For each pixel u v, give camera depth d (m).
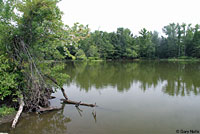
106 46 55.94
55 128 5.28
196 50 49.09
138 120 5.95
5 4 6.40
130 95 9.24
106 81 13.30
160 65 29.86
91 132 5.05
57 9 6.93
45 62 7.37
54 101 8.15
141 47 58.91
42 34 6.82
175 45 56.50
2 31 5.96
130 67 26.00
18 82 6.47
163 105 7.56
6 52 6.46
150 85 11.72
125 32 62.69
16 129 5.20
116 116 6.34
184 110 6.93
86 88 10.88
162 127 5.42
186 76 15.61
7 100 6.88
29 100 6.73
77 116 6.34
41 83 6.96
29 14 6.12
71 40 7.05
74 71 20.20
